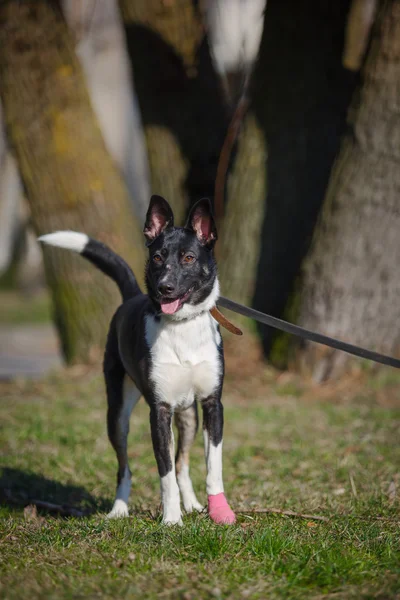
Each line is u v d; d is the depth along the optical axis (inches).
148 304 196.1
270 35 396.2
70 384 386.0
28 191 404.8
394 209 353.7
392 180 348.2
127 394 211.3
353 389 366.0
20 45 389.7
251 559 157.0
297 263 401.7
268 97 398.9
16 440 291.0
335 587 143.9
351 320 370.9
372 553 161.5
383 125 340.2
